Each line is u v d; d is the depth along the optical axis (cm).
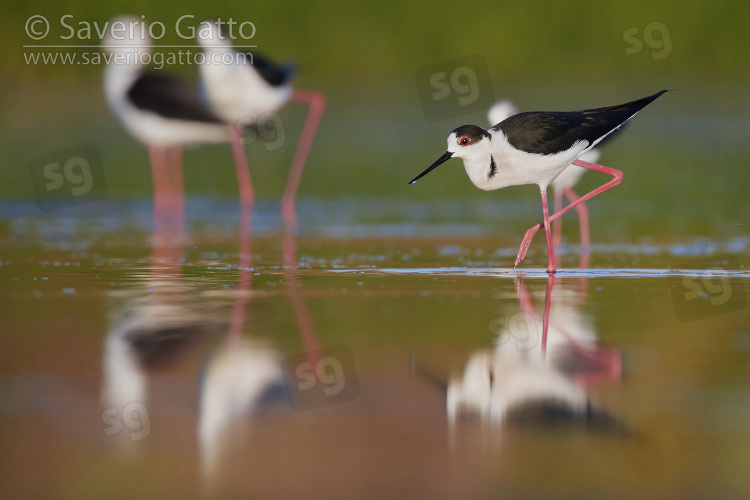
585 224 1431
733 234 1495
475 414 619
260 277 1102
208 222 1722
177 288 1023
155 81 1955
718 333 817
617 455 552
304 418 613
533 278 1100
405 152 2595
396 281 1076
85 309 906
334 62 3694
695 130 2934
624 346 780
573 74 3781
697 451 557
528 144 1170
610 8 3838
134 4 3447
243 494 504
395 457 551
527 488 509
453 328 835
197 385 672
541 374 702
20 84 3416
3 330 815
